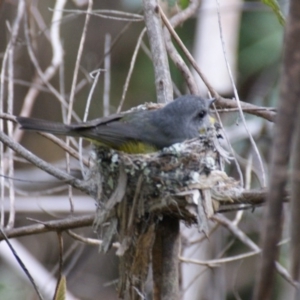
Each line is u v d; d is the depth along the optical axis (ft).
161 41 29.14
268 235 11.80
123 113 30.37
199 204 23.82
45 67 53.47
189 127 29.27
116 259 52.37
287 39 11.39
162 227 24.61
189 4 34.60
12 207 26.71
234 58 42.24
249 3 51.67
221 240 41.50
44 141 58.34
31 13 38.19
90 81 36.65
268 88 48.85
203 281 38.17
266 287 11.84
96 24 59.26
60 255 24.90
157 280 24.32
